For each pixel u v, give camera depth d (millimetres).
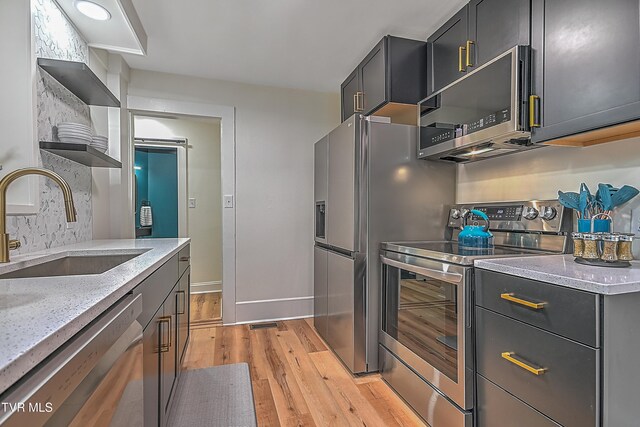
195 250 4184
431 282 1644
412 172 2205
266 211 3184
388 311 2029
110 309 833
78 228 2070
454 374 1465
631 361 1009
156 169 4035
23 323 575
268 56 2590
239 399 1850
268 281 3193
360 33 2256
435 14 2031
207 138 4195
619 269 1167
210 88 3010
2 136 1435
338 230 2324
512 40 1559
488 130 1595
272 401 1833
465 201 2281
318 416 1699
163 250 1624
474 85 1695
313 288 3314
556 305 1069
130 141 2826
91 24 1909
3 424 420
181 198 4082
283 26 2168
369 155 2113
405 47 2252
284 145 3230
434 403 1580
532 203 1728
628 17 1113
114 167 2287
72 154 1763
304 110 3285
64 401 547
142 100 2809
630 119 1112
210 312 3402
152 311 1236
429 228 2238
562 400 1045
